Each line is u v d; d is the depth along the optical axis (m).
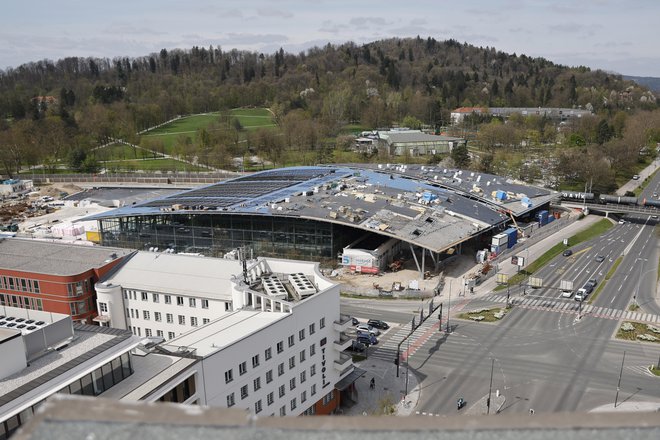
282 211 135.88
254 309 71.38
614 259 146.50
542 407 77.06
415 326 95.06
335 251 137.62
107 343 51.72
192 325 84.88
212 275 86.88
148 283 88.25
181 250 148.38
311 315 69.31
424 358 92.44
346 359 76.19
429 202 150.62
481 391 81.69
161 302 86.50
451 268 137.62
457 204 154.12
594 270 137.50
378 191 156.88
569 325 104.69
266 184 168.75
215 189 167.75
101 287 87.50
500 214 155.12
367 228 128.62
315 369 71.31
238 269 87.12
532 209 167.75
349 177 176.38
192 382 53.91
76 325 56.88
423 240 125.12
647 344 96.06
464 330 103.12
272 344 63.53
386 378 86.12
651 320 106.44
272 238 140.62
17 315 58.88
